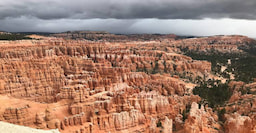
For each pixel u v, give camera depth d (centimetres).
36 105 5691
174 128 6644
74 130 5222
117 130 5881
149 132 6091
